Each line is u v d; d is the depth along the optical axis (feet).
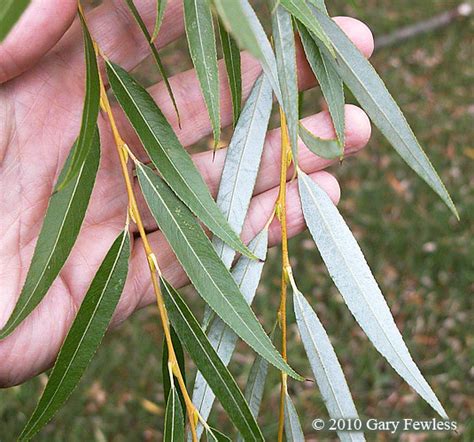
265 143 1.16
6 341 1.13
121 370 3.00
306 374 2.95
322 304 3.33
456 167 4.07
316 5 0.93
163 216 0.90
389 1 5.27
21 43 1.02
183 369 0.94
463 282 3.45
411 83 4.71
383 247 3.62
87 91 0.81
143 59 1.26
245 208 0.99
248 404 0.97
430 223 3.70
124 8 1.20
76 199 0.88
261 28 0.87
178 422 0.89
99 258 1.20
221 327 0.99
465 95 4.63
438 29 5.09
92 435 2.79
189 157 0.90
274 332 0.96
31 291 0.87
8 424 2.72
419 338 3.24
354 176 3.99
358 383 3.03
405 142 0.93
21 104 1.19
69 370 0.90
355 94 0.95
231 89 0.98
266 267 3.38
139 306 1.26
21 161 1.19
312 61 0.95
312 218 0.99
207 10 0.85
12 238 1.17
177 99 1.24
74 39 1.22
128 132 1.24
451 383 3.03
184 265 0.89
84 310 0.89
